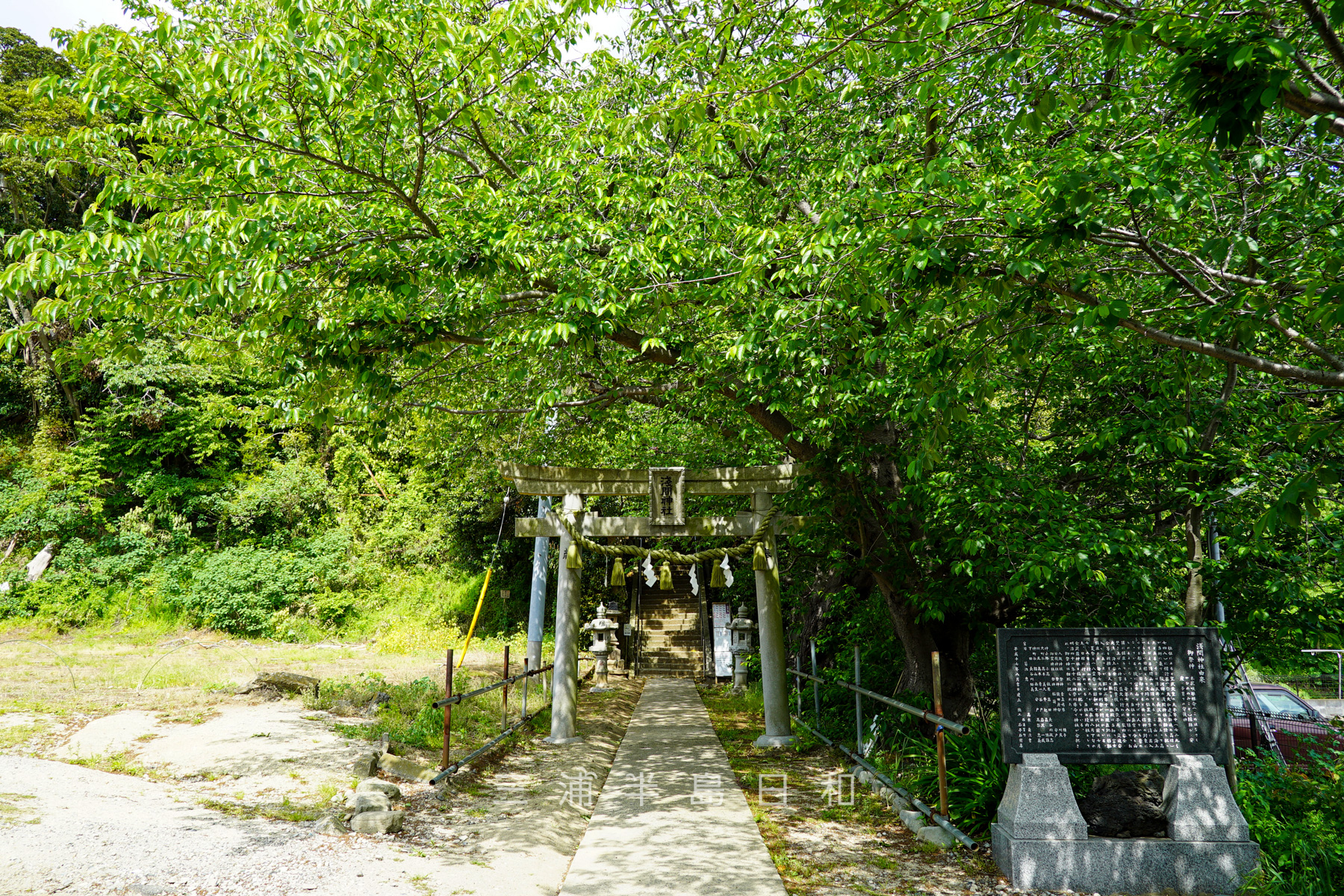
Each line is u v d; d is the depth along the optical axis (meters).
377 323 7.02
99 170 6.34
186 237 5.59
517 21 5.94
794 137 8.02
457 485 20.67
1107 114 5.59
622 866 5.16
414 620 20.08
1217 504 6.05
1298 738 7.55
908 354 6.21
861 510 7.93
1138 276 5.95
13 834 4.57
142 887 4.05
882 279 5.31
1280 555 6.01
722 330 7.52
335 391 7.92
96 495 20.91
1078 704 5.14
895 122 6.03
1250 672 12.47
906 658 8.77
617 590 21.72
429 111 6.08
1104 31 3.56
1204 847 4.84
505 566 23.11
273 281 5.61
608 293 6.38
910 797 6.37
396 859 4.89
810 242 5.39
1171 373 6.53
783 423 8.45
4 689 10.40
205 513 21.83
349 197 6.76
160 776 6.63
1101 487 7.65
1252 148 4.64
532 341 6.79
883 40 4.82
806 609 12.45
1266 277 4.66
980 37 4.80
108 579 18.64
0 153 19.66
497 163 7.88
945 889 4.86
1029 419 7.84
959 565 6.34
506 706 9.33
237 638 18.00
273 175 5.91
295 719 9.08
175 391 22.62
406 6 5.33
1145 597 6.41
